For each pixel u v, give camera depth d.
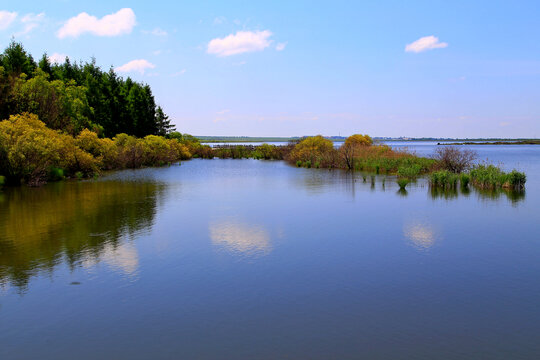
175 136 67.12
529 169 33.09
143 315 6.07
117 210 14.43
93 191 19.84
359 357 4.91
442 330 5.60
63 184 23.08
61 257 8.79
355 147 38.25
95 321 5.88
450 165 26.14
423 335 5.46
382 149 37.16
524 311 6.19
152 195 18.36
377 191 19.36
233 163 45.00
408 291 6.98
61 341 5.32
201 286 7.20
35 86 29.38
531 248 9.56
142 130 59.28
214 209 14.65
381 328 5.66
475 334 5.48
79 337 5.43
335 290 7.02
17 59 43.69
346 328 5.66
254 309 6.27
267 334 5.49
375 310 6.23
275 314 6.10
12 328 5.67
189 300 6.60
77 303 6.48
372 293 6.89
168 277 7.63
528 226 11.76
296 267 8.22
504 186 20.25
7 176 21.73
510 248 9.58
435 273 7.88
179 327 5.70
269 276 7.71
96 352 5.05
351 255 9.04
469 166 25.84
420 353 5.00
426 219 12.79
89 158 28.25
